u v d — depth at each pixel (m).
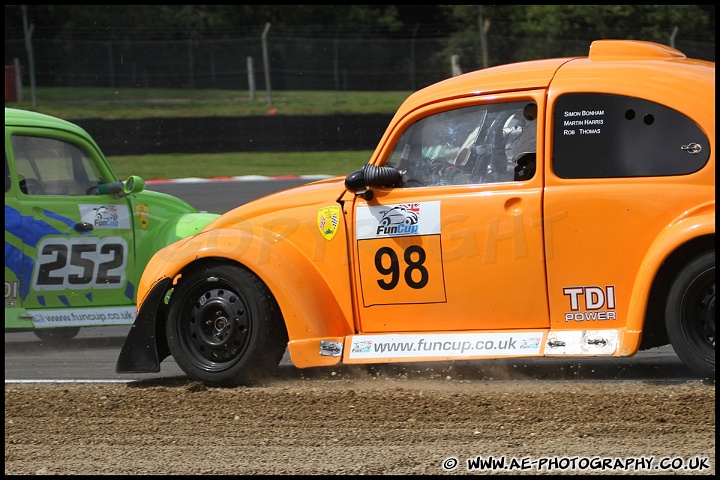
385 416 12.78
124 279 20.70
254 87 71.81
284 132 60.50
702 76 13.38
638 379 14.28
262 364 15.02
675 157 13.02
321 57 76.06
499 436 11.67
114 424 13.07
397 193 14.55
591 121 13.46
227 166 54.28
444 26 87.69
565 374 15.05
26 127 19.83
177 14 96.00
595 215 13.23
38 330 21.77
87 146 20.78
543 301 13.56
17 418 13.56
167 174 51.53
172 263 15.31
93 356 19.52
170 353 16.27
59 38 87.12
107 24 93.94
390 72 72.62
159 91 77.00
